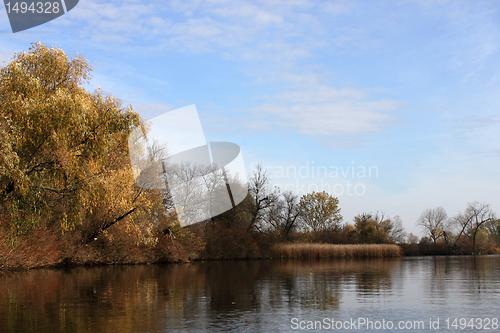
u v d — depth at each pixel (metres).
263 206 54.78
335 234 79.88
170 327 8.70
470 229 92.25
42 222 23.83
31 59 20.14
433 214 97.06
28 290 14.95
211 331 8.37
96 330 8.34
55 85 20.81
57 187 19.83
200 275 23.14
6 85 18.03
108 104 20.70
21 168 17.64
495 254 91.88
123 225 30.20
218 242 49.28
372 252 61.59
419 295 14.27
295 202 63.50
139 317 9.78
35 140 18.09
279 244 56.16
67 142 18.39
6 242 21.95
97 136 19.67
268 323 9.25
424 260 50.59
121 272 24.98
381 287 16.84
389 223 90.00
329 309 11.20
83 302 12.07
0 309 10.80
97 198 20.38
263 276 22.59
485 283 18.86
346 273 25.36
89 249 31.53
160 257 39.28
